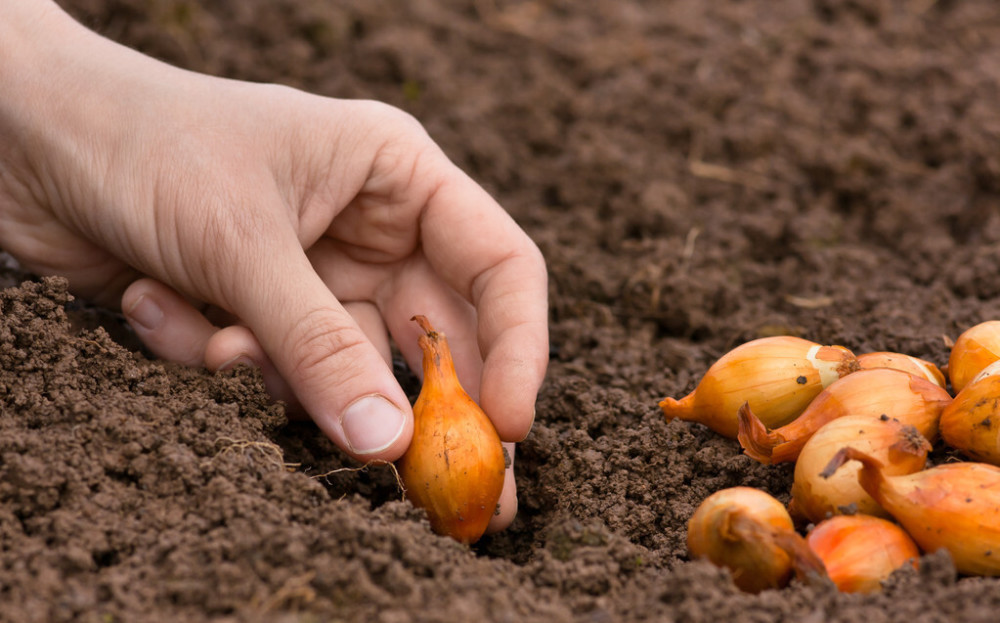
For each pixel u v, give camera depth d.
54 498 0.52
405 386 0.61
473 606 0.51
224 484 0.53
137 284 0.58
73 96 0.58
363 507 0.53
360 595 0.51
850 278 0.70
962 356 0.56
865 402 0.54
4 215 0.59
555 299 0.68
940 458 0.55
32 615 0.50
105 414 0.54
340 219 0.60
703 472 0.57
